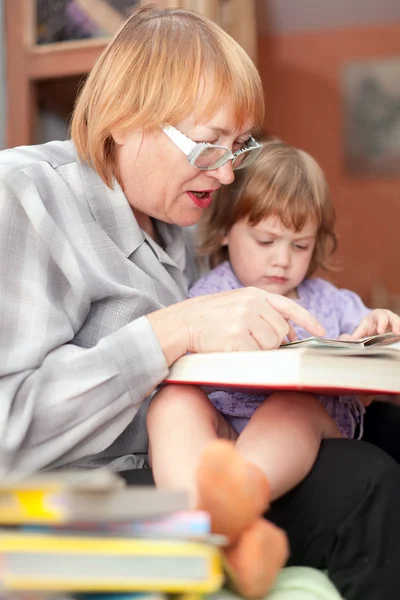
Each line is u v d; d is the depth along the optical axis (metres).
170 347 1.04
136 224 1.28
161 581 0.66
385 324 1.40
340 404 1.40
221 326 1.04
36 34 2.45
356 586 0.90
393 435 1.48
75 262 1.15
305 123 6.49
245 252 1.60
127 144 1.25
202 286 1.57
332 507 0.94
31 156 1.24
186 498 0.72
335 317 1.68
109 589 0.66
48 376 1.04
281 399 1.05
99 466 1.19
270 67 6.51
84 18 2.41
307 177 1.63
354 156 6.43
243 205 1.59
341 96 6.44
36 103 2.46
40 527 0.69
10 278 1.12
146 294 1.23
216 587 0.68
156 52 1.23
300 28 6.40
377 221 6.41
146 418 1.12
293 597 0.85
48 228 1.13
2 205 1.13
